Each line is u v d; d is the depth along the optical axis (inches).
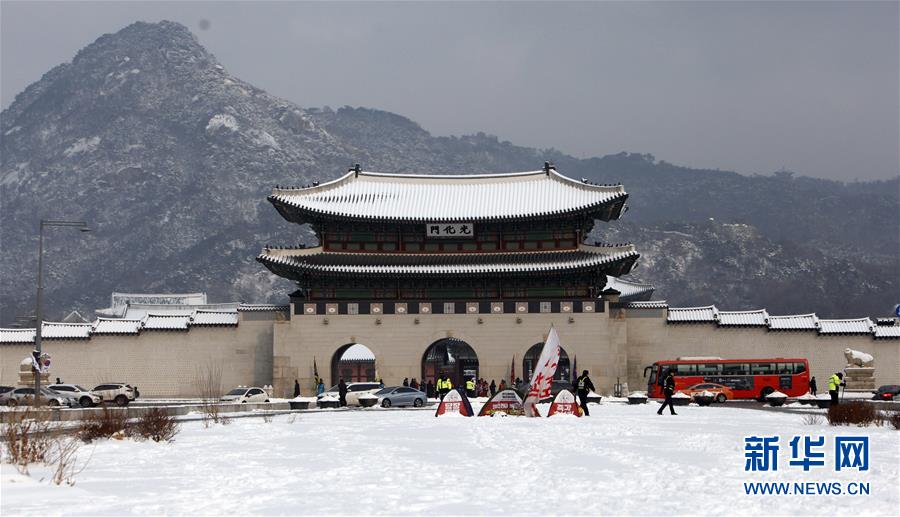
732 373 4212.6
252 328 4591.5
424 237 4714.6
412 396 3737.7
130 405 3762.3
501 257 4616.1
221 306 6850.4
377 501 1139.3
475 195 4832.7
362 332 4517.7
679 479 1300.4
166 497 1175.0
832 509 1070.4
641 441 1891.0
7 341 4527.6
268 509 1089.4
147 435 1952.5
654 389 4247.0
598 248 4581.7
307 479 1337.4
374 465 1502.2
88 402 3801.7
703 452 1664.6
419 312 4522.6
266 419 2647.6
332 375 4559.5
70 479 1318.9
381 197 4790.8
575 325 4475.9
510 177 4909.0
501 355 4485.7
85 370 4554.6
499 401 2834.6
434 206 4746.6
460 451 1727.4
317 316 4527.6
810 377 4372.5
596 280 4515.3
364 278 4534.9
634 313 4525.1
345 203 4707.2
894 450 1663.4
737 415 2800.2
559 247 4655.5
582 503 1114.1
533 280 4549.7
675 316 4517.7
